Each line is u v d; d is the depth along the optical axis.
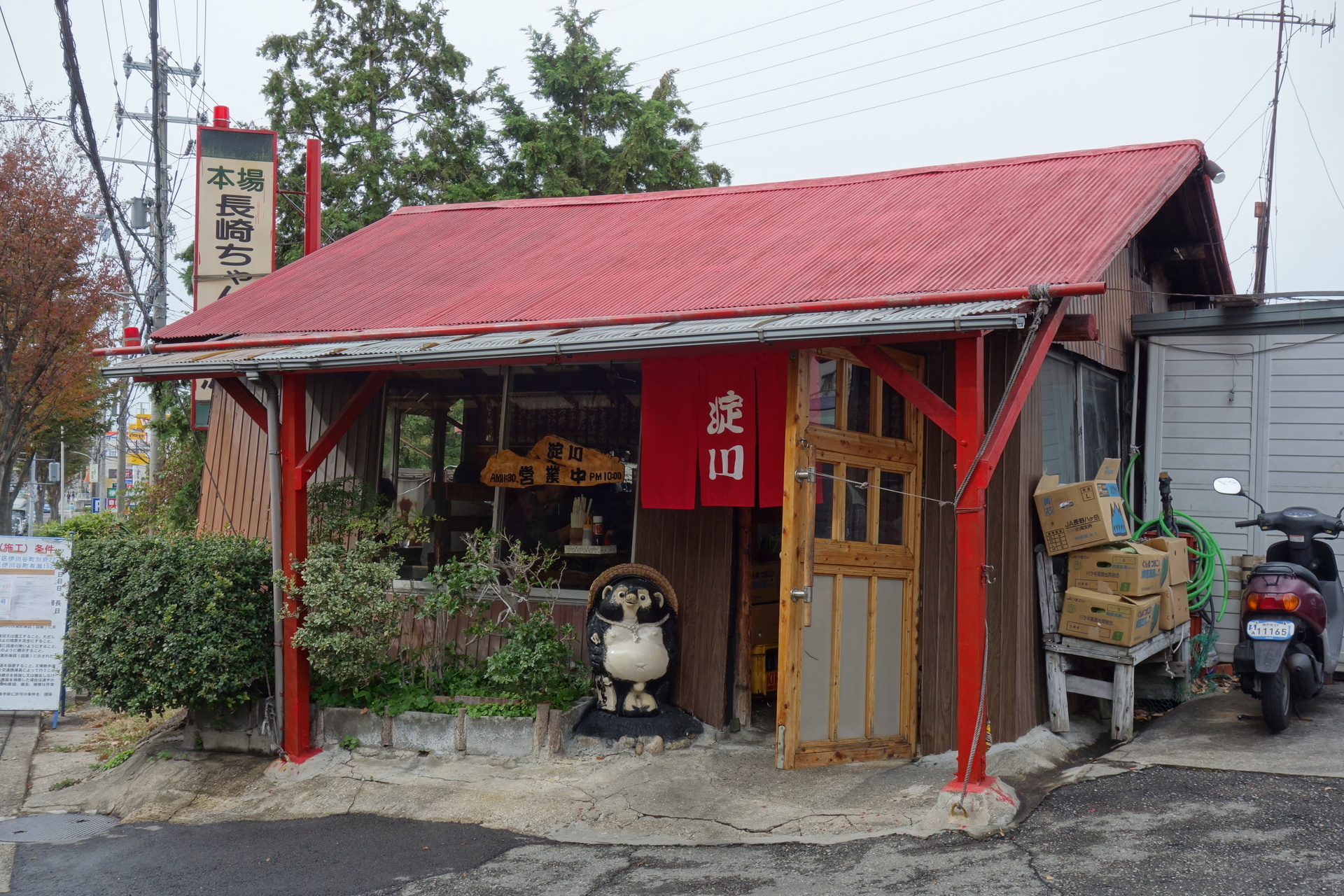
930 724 6.93
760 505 6.73
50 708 9.68
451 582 7.31
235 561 7.45
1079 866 4.38
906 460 7.08
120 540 7.59
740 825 5.54
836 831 5.29
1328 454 7.77
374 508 8.57
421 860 5.41
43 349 14.48
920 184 8.68
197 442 17.02
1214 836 4.56
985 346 6.68
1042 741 6.43
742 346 5.75
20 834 6.48
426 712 7.15
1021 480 6.59
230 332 8.23
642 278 7.77
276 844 5.88
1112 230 6.43
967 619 5.16
